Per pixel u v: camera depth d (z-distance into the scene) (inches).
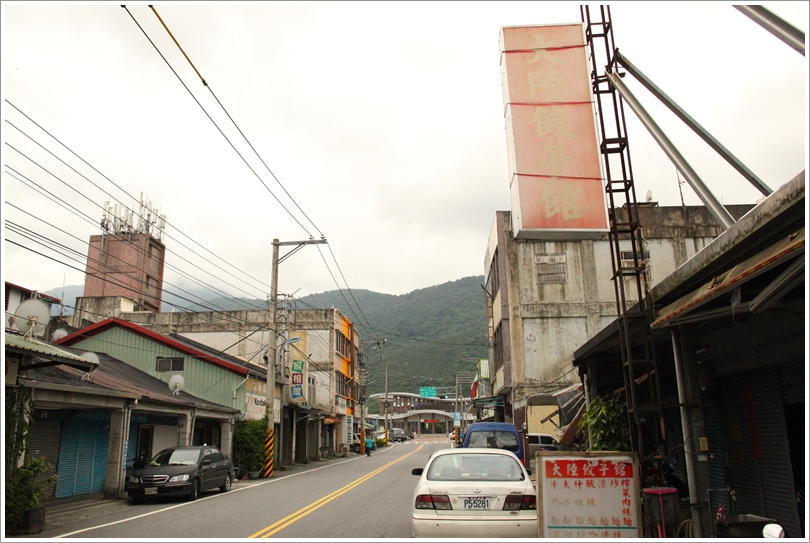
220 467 734.5
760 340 316.2
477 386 2188.7
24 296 840.3
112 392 644.1
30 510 436.5
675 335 317.7
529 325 1151.0
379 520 456.8
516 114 397.7
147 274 2092.8
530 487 310.0
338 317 1977.1
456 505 302.0
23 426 461.4
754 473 359.6
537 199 379.2
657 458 331.9
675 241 1155.3
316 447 1706.4
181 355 1164.5
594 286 1155.3
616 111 383.6
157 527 443.8
